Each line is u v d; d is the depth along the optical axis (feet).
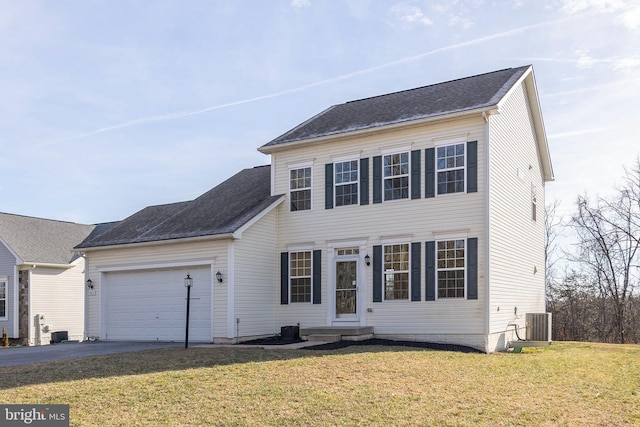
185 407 32.83
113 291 73.77
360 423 29.89
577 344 69.82
